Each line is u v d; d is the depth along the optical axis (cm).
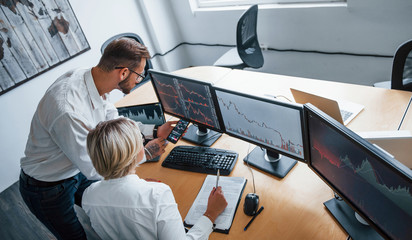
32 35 287
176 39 415
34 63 294
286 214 122
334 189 113
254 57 293
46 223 163
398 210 83
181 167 158
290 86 202
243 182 140
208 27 377
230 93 133
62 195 155
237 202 131
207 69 254
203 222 118
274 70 355
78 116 127
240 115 141
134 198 95
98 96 142
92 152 95
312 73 326
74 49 321
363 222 110
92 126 136
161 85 170
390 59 265
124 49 133
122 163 95
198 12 371
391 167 77
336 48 289
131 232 102
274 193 133
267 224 120
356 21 260
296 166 144
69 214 161
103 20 340
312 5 280
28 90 298
